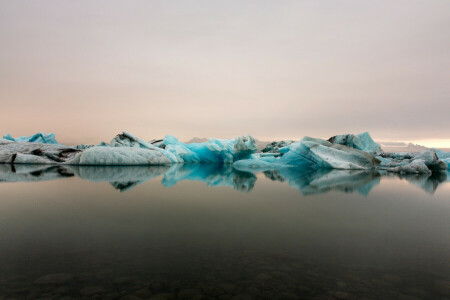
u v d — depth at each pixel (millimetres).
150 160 14219
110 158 13031
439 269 1876
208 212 3502
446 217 3400
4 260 1938
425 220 3246
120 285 1601
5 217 3137
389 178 8805
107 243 2299
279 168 14273
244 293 1529
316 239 2482
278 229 2781
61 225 2814
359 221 3158
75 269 1803
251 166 15477
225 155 18938
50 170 9656
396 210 3812
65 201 4117
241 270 1815
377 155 19125
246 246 2268
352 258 2047
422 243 2412
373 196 5066
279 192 5438
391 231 2770
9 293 1499
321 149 14727
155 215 3297
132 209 3615
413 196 5117
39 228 2707
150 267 1842
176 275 1733
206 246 2256
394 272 1819
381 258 2053
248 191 5543
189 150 19578
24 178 7074
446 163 13703
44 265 1858
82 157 12664
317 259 2018
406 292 1563
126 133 16875
